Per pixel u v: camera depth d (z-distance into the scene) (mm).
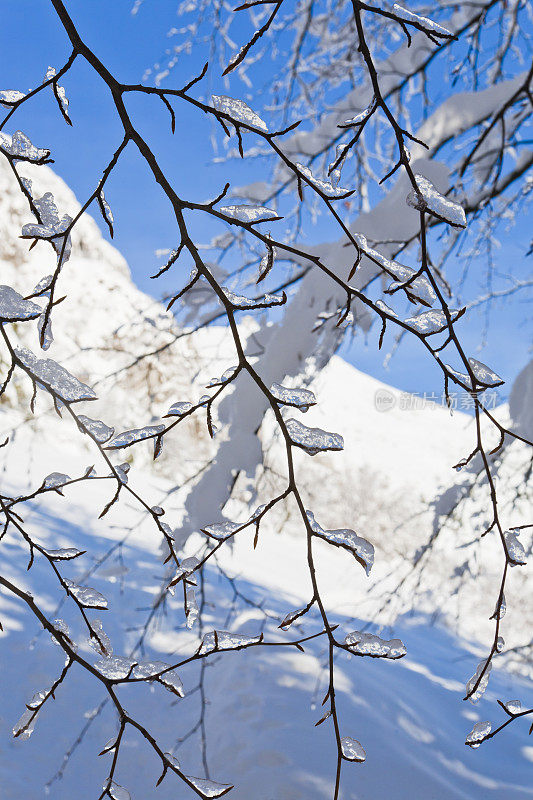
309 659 4461
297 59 4059
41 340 1052
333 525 10609
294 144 3615
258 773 3453
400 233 2723
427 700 4812
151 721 4082
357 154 3848
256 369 3264
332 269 2766
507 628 7758
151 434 1076
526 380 3842
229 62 1005
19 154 1056
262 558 8453
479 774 4043
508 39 3939
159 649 4680
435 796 3566
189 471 9625
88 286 8922
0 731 3617
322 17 3975
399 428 14508
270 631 4820
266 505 1077
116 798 1142
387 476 11727
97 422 1095
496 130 3486
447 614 7582
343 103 3445
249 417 3297
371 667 4848
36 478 7469
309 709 3928
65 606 4738
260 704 3920
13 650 4156
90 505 7195
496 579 7727
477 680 1212
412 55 3281
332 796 3355
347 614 6191
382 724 4020
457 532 4289
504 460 3932
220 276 3291
